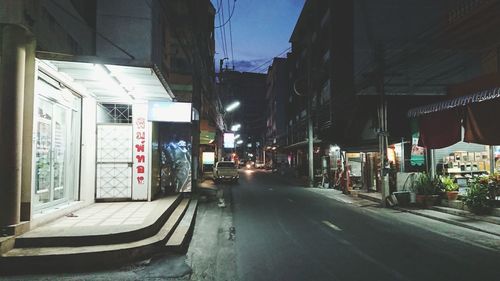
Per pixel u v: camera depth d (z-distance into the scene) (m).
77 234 7.14
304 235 9.67
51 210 8.99
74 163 11.02
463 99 12.69
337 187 24.31
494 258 7.37
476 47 15.11
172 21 17.05
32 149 7.61
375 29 24.69
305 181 31.94
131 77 9.55
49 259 6.45
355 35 24.69
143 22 13.80
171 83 20.83
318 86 33.88
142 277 6.20
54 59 7.82
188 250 8.09
